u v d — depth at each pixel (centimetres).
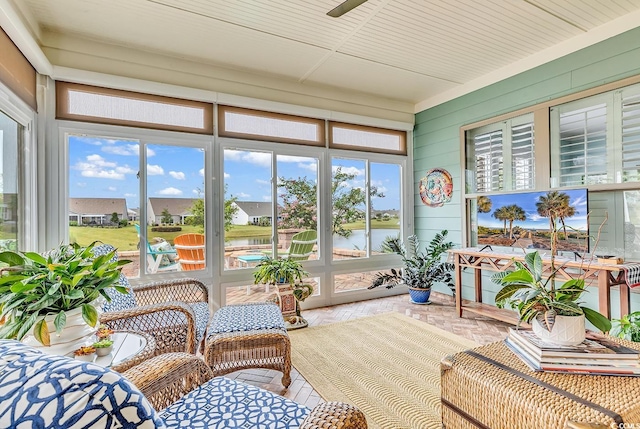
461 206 421
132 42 306
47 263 140
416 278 421
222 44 313
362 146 451
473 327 335
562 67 321
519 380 125
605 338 150
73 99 296
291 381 229
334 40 311
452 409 144
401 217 485
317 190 422
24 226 260
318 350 281
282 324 228
